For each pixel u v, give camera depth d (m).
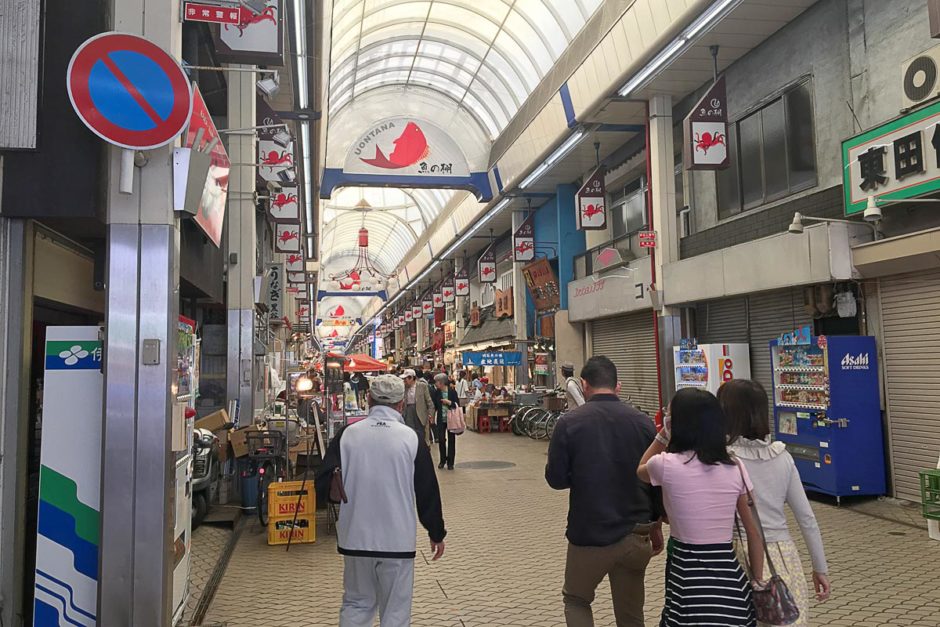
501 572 5.89
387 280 61.88
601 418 3.34
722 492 2.56
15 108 3.89
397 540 3.30
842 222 8.73
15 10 3.94
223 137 10.70
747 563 2.62
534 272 22.06
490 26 19.81
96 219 3.98
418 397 12.33
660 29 11.07
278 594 5.28
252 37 7.43
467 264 35.81
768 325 11.30
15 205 3.88
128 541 3.85
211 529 7.61
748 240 11.52
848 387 8.31
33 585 4.54
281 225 16.94
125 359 3.93
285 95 13.03
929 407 7.88
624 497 3.26
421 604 5.05
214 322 12.30
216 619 4.68
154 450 3.90
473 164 23.58
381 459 3.36
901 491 8.23
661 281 13.63
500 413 19.25
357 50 20.61
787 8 10.23
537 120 17.48
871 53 9.04
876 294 8.68
